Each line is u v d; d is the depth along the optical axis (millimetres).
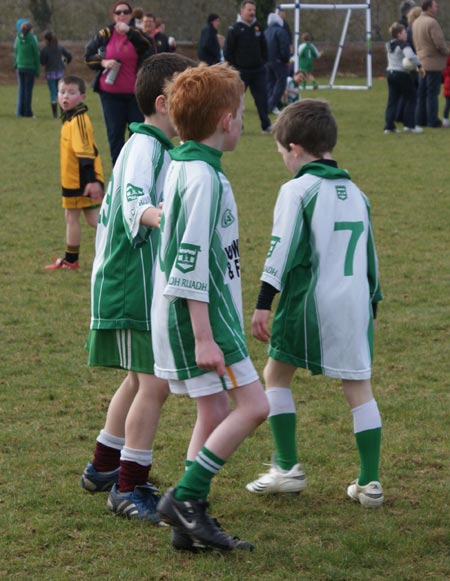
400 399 11203
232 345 7367
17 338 13578
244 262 17750
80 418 10648
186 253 7141
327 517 8281
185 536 7484
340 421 10531
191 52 81000
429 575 7242
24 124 40844
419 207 22734
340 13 82312
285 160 8727
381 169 28109
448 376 12023
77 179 17078
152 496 8336
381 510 8383
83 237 20125
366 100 51375
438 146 32719
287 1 81375
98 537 7879
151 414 8250
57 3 79375
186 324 7348
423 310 14875
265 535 7910
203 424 7691
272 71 44969
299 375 12086
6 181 26812
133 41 25906
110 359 8422
